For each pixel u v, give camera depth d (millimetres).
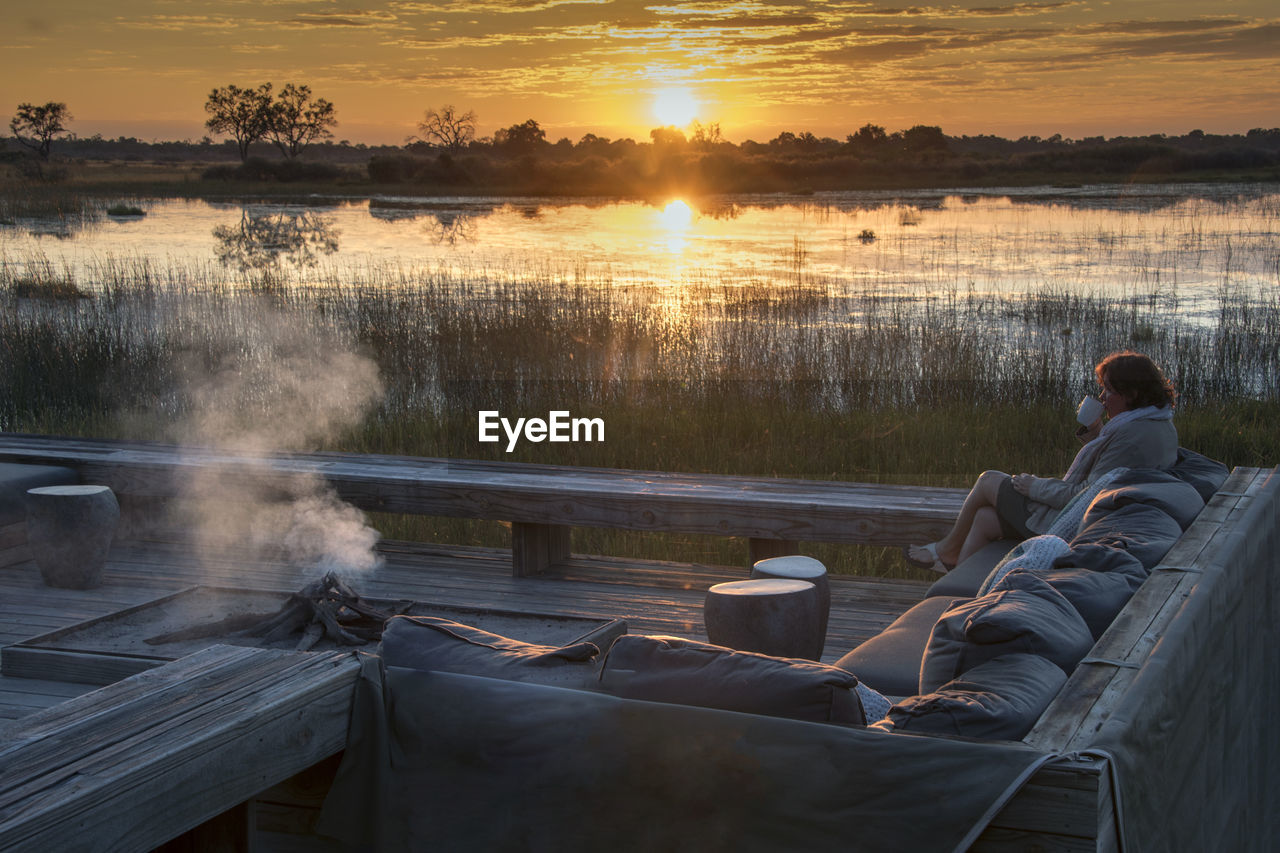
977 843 1416
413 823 1667
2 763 1310
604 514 4508
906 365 9031
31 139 67938
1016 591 2039
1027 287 14852
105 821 1252
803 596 3098
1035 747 1408
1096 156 58094
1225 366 9148
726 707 1605
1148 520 2781
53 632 3451
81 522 4465
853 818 1444
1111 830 1389
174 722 1439
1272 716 3084
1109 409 3578
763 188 55125
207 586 3904
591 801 1587
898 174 60500
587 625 3463
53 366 9070
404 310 10922
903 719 1563
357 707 1674
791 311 12516
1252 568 2742
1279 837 3107
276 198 45062
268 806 1763
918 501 4324
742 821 1510
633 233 28172
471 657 1850
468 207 41781
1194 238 23469
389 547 5258
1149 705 1600
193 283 13758
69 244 22828
